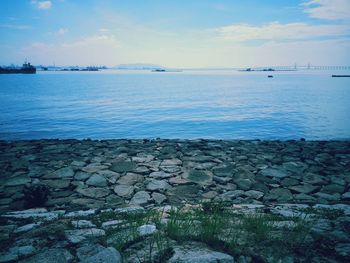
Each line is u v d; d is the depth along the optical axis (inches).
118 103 1301.7
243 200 251.8
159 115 970.1
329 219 177.3
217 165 363.9
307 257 114.0
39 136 663.1
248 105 1229.7
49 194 260.5
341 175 333.4
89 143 506.6
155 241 128.8
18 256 122.3
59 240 137.6
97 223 167.5
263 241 129.2
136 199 249.8
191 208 208.8
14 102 1302.9
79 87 2425.0
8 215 197.8
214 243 126.0
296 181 308.5
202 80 4082.2
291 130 735.7
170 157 401.1
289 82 3408.0
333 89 2164.1
